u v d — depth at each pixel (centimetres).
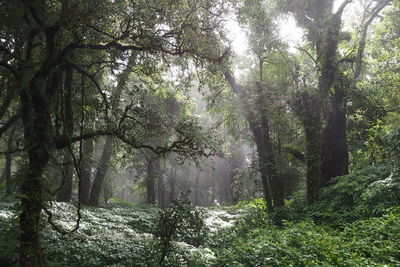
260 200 1777
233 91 1778
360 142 1814
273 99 1467
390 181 991
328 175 1545
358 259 675
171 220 913
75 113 950
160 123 888
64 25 652
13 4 576
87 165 1833
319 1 1549
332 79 1476
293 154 1811
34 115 535
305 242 823
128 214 1905
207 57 855
